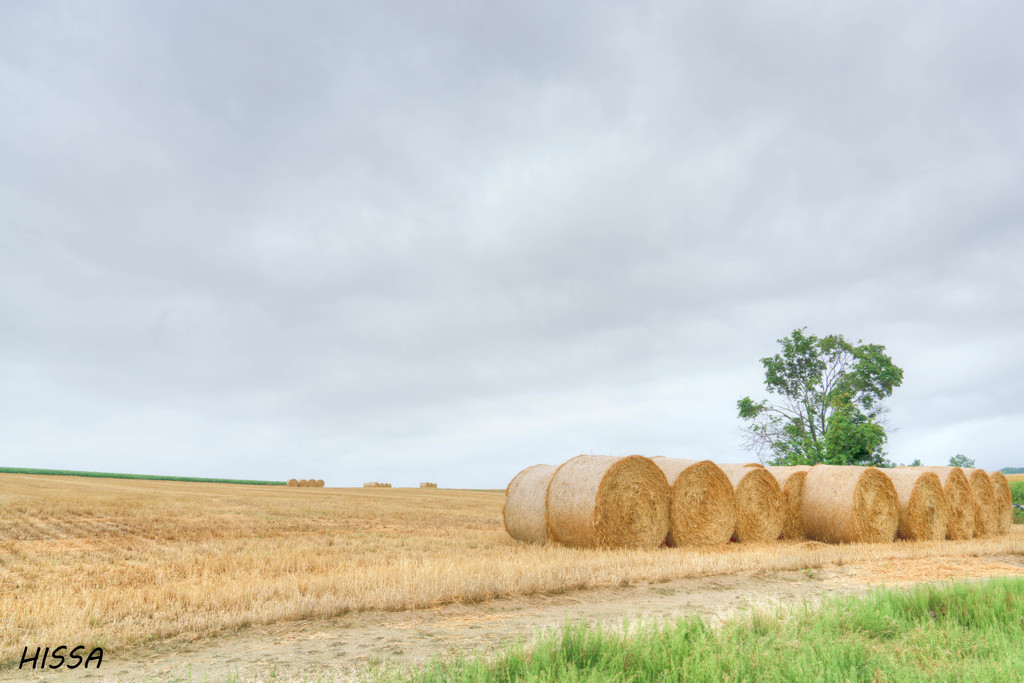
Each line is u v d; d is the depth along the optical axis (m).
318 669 5.50
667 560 11.87
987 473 22.67
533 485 16.44
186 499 31.12
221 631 6.87
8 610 7.26
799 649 5.66
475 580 9.07
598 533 14.41
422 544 15.34
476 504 35.69
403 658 5.79
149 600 7.93
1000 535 22.59
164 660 5.86
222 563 11.46
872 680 5.17
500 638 6.50
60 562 11.91
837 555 13.56
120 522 19.62
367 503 33.19
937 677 5.19
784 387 36.31
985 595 7.83
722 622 6.72
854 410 32.91
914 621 6.88
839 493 18.06
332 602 7.71
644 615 7.64
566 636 5.52
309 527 19.66
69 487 38.38
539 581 9.34
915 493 19.30
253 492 42.75
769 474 18.00
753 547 16.02
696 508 16.11
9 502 24.48
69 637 6.37
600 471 14.78
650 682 4.97
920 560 13.85
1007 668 5.12
